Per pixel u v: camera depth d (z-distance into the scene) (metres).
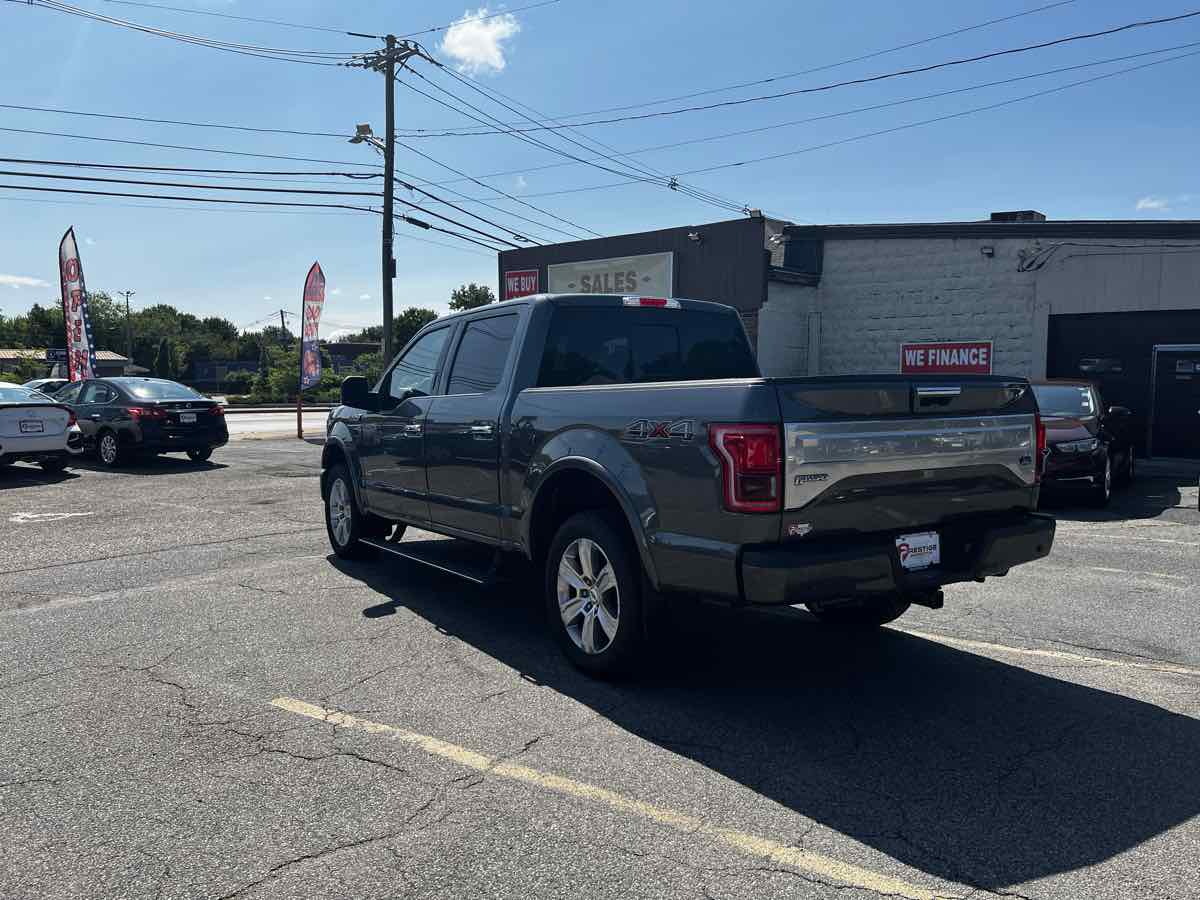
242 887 2.73
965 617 5.94
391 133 24.14
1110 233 15.66
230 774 3.51
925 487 4.19
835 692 4.48
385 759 3.65
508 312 5.56
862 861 2.88
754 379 3.81
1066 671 4.82
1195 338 15.22
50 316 109.81
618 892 2.70
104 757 3.66
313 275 24.27
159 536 8.87
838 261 18.33
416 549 6.38
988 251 16.75
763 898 2.67
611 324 5.56
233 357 121.88
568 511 5.13
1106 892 2.70
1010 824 3.12
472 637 5.39
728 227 17.38
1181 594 6.57
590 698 4.38
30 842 2.99
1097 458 10.71
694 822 3.13
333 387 65.94
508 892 2.70
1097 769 3.58
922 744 3.83
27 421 14.28
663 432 4.11
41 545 8.37
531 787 3.40
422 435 6.08
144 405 15.70
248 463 16.84
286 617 5.83
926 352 17.53
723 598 3.91
